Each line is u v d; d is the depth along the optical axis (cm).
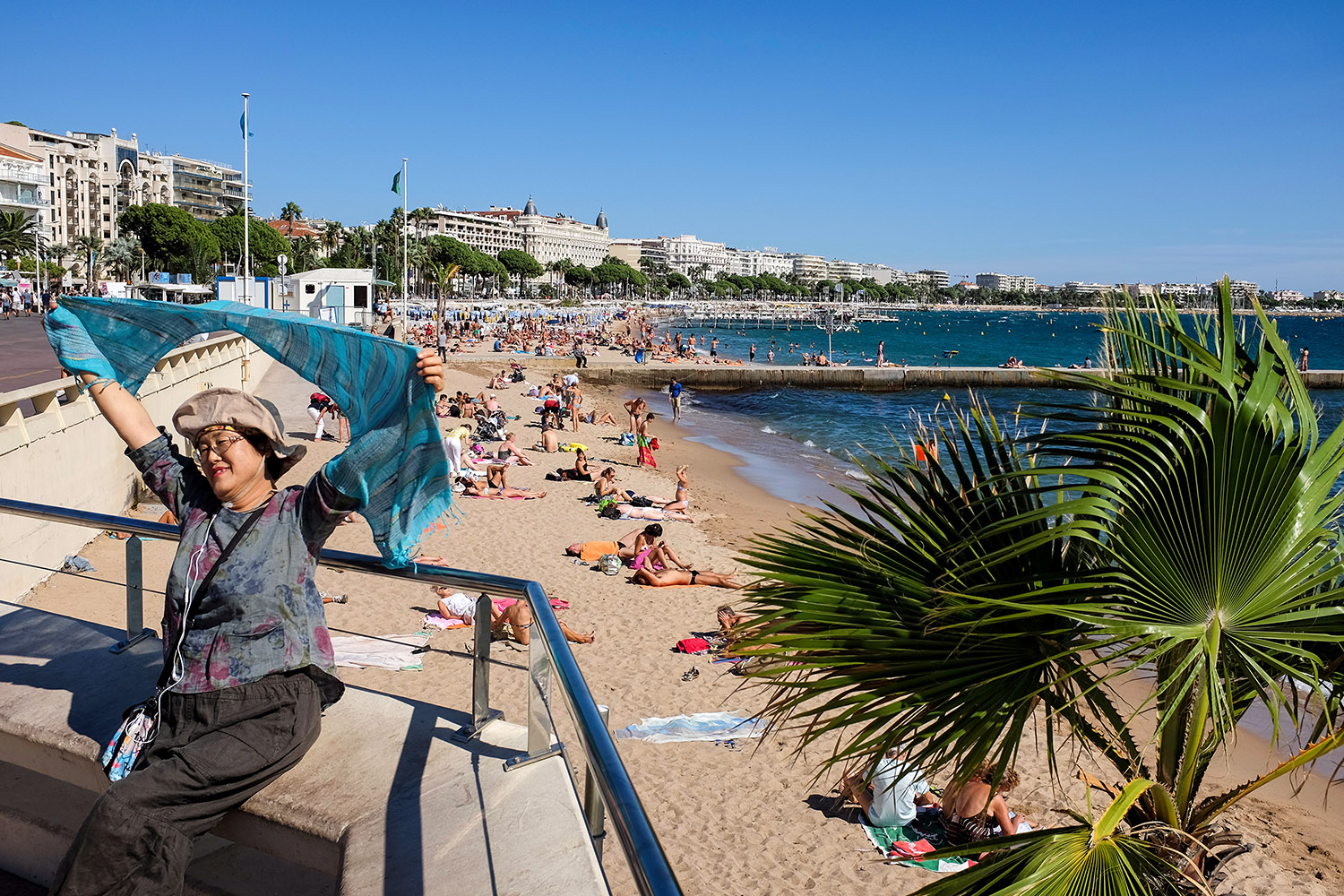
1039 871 293
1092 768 827
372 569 278
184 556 252
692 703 941
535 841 229
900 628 299
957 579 300
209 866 276
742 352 8894
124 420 279
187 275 9906
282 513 251
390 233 12862
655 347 7306
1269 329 307
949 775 785
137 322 279
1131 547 282
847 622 302
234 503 256
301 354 254
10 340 3247
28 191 8950
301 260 12925
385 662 826
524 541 1561
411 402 231
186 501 269
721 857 684
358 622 992
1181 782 345
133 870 222
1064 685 297
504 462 1955
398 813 244
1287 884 705
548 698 264
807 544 324
